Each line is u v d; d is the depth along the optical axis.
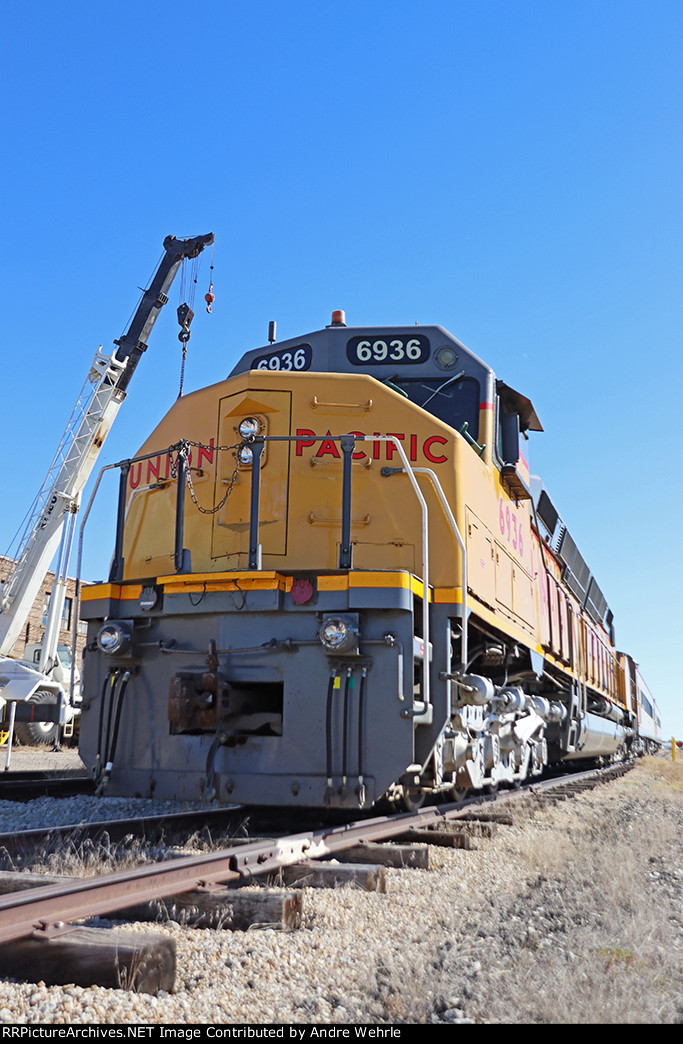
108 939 2.91
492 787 8.38
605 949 3.72
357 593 5.65
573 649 13.13
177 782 6.02
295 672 5.82
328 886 4.50
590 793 11.71
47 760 15.09
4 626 20.36
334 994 3.09
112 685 6.48
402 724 5.53
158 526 7.37
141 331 22.03
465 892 4.79
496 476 8.14
